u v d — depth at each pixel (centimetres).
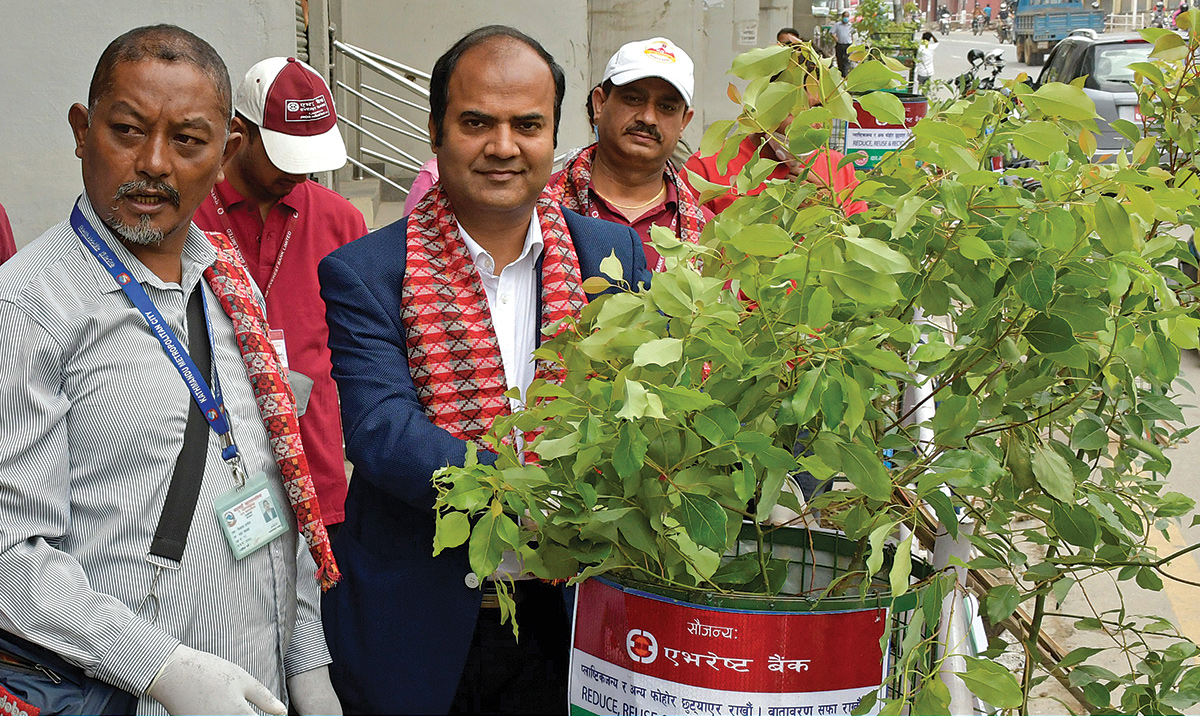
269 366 213
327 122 349
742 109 161
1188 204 154
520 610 228
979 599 187
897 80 157
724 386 149
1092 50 1312
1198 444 585
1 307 180
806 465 143
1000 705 141
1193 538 497
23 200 518
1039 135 155
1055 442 165
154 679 181
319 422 360
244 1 516
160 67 191
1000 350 158
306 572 227
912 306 166
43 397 182
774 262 152
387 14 980
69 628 179
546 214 235
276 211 359
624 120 349
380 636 223
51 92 512
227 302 211
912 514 153
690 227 356
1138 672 182
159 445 194
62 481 186
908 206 142
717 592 153
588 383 152
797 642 151
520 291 232
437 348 219
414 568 222
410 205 425
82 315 188
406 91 995
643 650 158
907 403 217
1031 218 151
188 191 195
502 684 233
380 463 208
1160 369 157
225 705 181
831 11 2247
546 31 935
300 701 221
